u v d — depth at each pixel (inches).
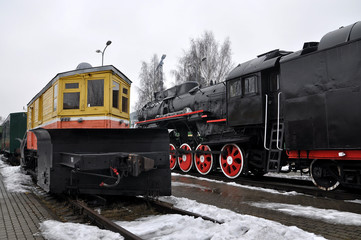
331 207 214.2
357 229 159.9
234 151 372.5
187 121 460.8
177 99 515.5
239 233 140.6
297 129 269.9
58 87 274.5
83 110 265.9
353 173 239.1
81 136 216.2
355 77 225.9
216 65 982.4
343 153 233.5
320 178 271.0
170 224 159.8
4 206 210.5
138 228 156.9
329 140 241.6
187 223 159.9
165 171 218.5
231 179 356.2
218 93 414.0
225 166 388.5
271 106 326.0
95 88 267.6
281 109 307.6
